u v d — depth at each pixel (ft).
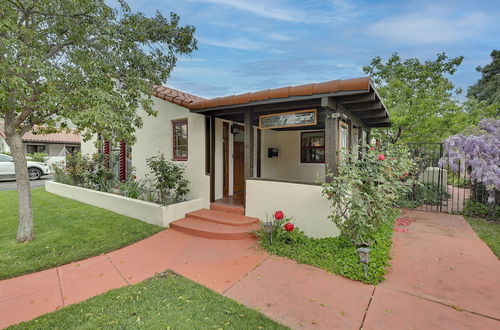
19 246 14.53
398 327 8.18
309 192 16.25
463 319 8.53
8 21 10.48
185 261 13.23
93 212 22.45
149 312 8.79
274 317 8.70
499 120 22.30
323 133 28.35
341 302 9.57
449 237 16.52
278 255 13.83
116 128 13.58
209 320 8.41
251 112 18.56
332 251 13.56
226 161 24.02
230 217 18.84
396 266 12.48
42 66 11.59
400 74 35.32
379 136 35.94
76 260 13.24
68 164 32.30
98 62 14.17
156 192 24.52
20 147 15.31
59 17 13.94
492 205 20.84
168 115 24.30
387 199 14.02
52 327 8.05
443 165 23.75
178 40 19.94
